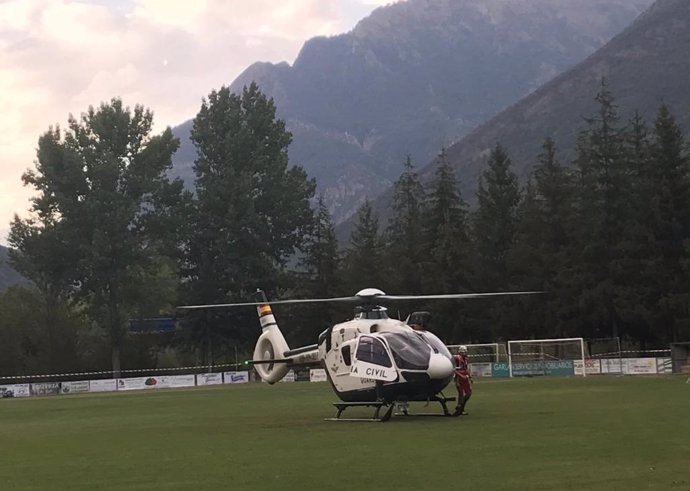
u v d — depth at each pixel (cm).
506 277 8138
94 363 9312
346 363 2819
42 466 1875
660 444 1800
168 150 9562
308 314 9269
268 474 1584
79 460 1959
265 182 9906
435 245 8819
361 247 9044
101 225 9156
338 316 8962
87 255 9075
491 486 1352
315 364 3319
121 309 9538
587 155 7656
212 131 9900
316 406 3712
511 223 8388
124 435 2611
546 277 7531
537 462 1595
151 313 9712
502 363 6550
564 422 2362
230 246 9638
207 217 9750
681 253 6950
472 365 6669
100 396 6372
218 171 9956
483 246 8294
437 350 2689
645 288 6881
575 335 7350
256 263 9494
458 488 1345
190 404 4403
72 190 9262
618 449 1738
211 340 9662
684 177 7100
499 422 2447
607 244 7212
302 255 10338
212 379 7919
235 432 2522
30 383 8306
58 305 9300
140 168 9450
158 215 9506
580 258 7256
